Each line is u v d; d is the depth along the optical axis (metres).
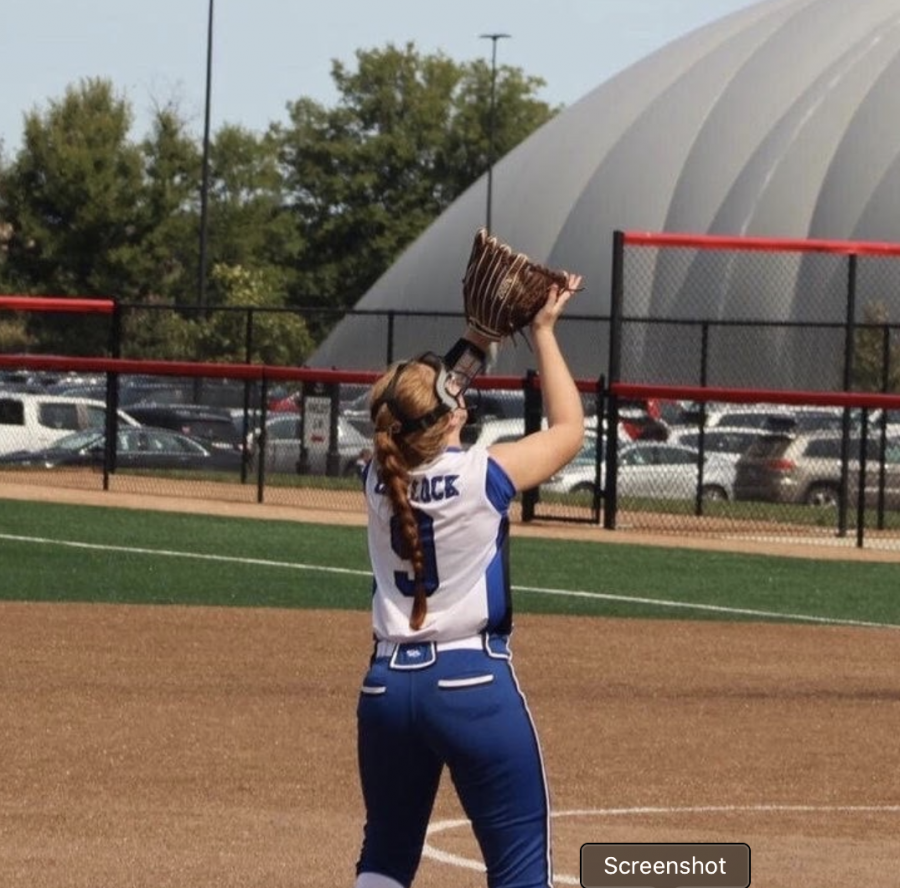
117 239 175.12
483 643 14.00
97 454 88.62
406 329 143.12
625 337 143.88
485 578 14.00
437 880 20.77
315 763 27.73
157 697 33.12
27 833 22.73
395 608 14.09
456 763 13.96
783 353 133.38
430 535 13.93
